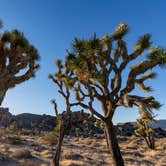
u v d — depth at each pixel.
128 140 53.38
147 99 11.76
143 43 11.61
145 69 11.73
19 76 12.49
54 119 85.31
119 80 11.91
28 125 78.75
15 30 12.42
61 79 14.27
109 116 12.22
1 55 11.88
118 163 11.93
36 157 18.92
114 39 11.86
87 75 11.70
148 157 24.88
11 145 24.72
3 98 11.84
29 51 12.62
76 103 12.95
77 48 11.62
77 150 26.72
